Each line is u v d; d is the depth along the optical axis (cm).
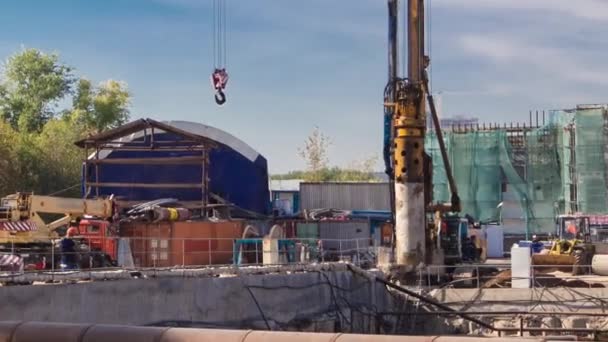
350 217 5947
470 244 5112
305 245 4378
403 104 4294
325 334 1086
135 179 5347
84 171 5244
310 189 7556
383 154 4447
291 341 1078
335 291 3569
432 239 4438
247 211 5572
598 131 8131
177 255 4112
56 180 7600
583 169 8144
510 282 4059
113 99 10788
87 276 2392
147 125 5019
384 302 3906
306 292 3369
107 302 2378
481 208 8562
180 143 5172
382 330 3734
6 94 10412
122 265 3512
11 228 3297
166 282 2608
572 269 4600
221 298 2858
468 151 8631
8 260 2762
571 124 8388
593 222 7275
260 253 4034
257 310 3047
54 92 10356
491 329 3525
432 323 3788
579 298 3847
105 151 5341
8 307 2084
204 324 2758
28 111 10244
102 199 3878
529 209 8462
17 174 7256
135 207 4578
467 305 3897
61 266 2992
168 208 4278
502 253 7038
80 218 3694
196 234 4191
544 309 3844
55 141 8344
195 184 5253
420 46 4322
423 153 4312
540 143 8488
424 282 4150
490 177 8569
